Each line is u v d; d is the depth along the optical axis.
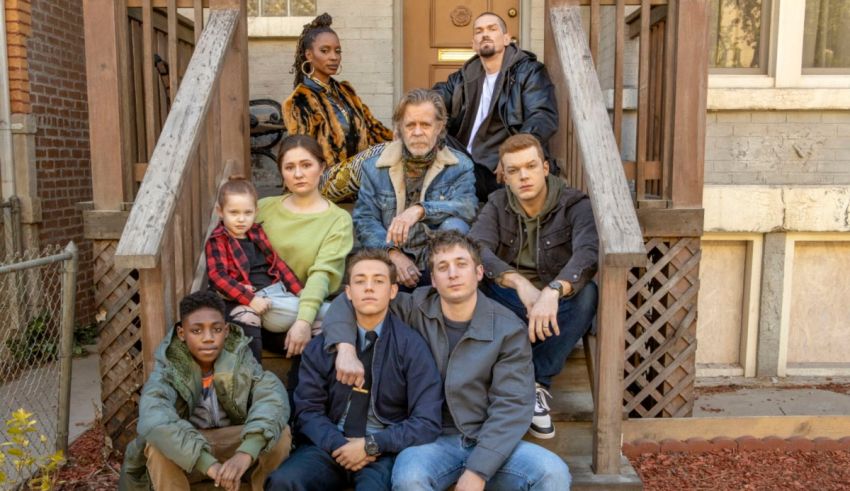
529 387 2.71
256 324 3.04
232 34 3.65
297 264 3.28
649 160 4.20
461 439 2.72
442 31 6.10
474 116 4.30
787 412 4.70
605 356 2.86
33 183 6.25
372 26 5.95
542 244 3.18
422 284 3.42
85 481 3.55
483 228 3.23
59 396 3.71
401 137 3.47
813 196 5.21
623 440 3.86
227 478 2.52
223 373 2.74
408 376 2.71
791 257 5.38
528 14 6.00
